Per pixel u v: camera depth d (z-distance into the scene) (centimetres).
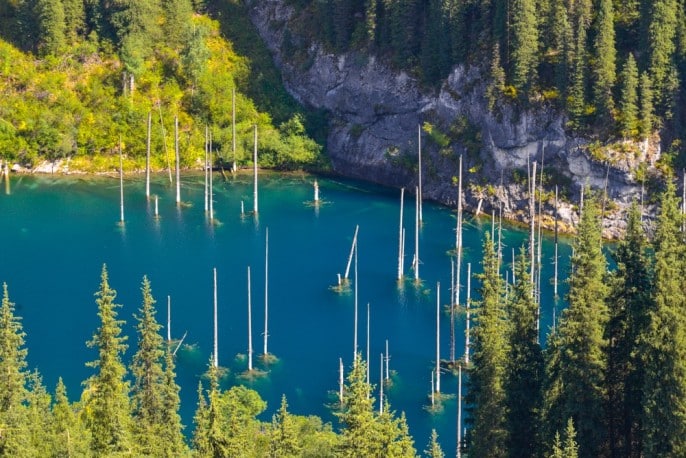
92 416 13538
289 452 12588
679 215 12300
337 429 17075
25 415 13075
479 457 12575
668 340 11519
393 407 17938
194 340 19912
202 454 12588
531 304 13000
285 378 18762
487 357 12538
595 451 12175
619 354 12556
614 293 12569
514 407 12838
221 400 14700
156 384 13838
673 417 11444
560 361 12406
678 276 11744
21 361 13900
